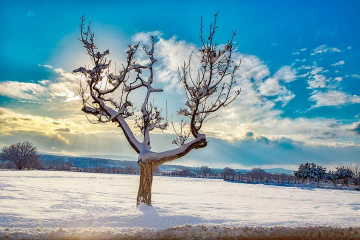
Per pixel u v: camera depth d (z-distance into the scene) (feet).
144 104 51.85
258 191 134.41
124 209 45.27
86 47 48.03
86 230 29.32
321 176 261.85
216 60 47.37
